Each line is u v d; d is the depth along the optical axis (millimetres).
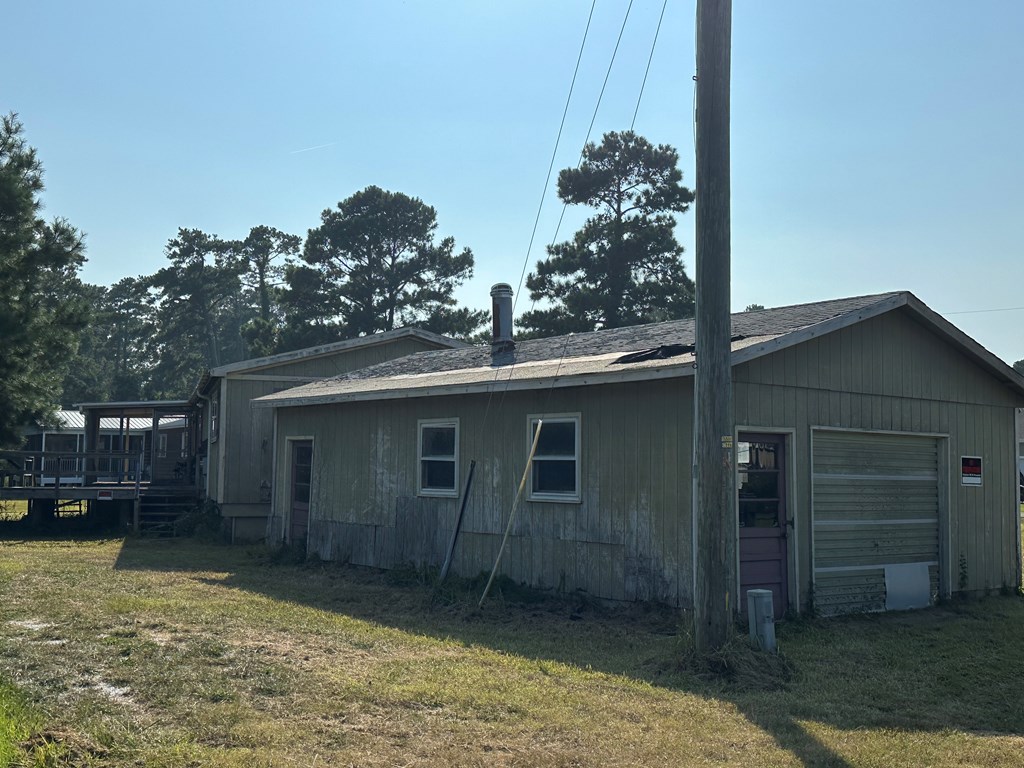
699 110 8633
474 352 18094
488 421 14070
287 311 49125
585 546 12367
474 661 8773
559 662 8914
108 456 24188
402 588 13867
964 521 13938
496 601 12375
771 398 11484
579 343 15469
